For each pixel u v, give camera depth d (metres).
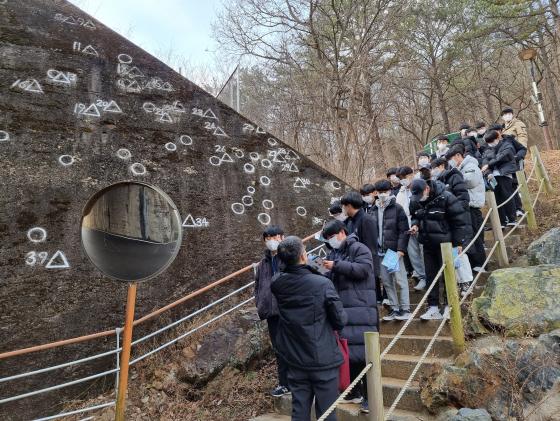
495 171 6.89
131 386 5.07
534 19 16.11
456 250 4.73
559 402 3.17
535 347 3.44
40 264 5.11
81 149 5.75
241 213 6.80
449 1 16.98
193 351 5.31
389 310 5.35
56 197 5.41
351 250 3.74
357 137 11.04
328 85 11.55
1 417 4.55
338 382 2.97
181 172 6.45
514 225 6.53
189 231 6.28
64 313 5.11
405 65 14.22
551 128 21.03
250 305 6.21
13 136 5.35
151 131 6.38
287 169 7.46
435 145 13.86
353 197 4.56
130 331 3.98
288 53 12.66
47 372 4.88
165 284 5.89
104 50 6.35
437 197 4.81
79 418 4.71
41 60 5.84
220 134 7.00
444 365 3.66
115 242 3.70
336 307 2.93
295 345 2.96
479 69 19.27
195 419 4.59
